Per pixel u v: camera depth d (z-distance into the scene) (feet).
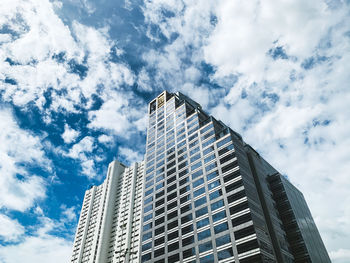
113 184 433.07
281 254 206.39
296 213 269.23
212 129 274.57
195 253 199.93
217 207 212.23
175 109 353.92
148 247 237.86
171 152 301.84
